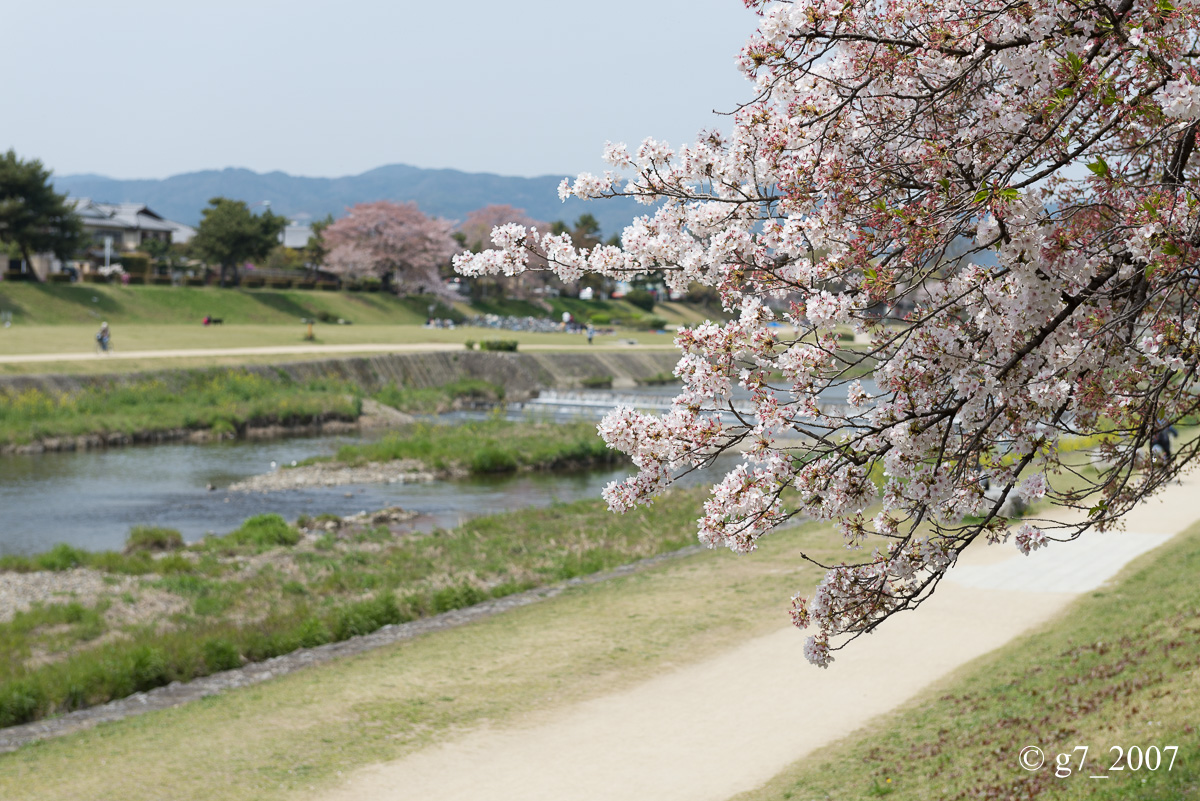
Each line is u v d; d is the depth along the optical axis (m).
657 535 23.52
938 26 4.88
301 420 48.62
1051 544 18.55
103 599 18.83
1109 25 4.36
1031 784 7.85
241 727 11.36
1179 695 8.89
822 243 5.07
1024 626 13.91
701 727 10.88
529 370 69.62
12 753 10.70
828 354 4.81
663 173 5.60
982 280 4.64
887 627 14.22
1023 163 4.61
